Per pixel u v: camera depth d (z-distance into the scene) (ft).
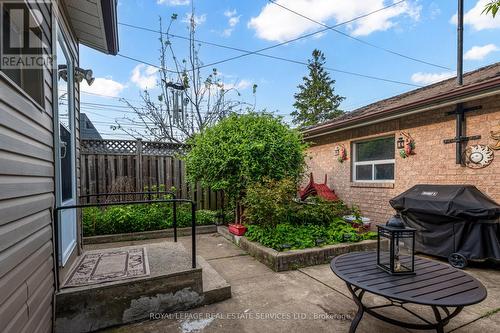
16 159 5.34
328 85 88.94
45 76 7.45
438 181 16.11
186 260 10.23
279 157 18.08
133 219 18.33
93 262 10.05
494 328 7.82
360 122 19.94
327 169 24.98
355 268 7.97
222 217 21.29
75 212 11.21
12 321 4.98
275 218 15.58
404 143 18.02
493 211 11.84
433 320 8.27
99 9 10.95
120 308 8.12
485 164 13.96
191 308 9.04
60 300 7.50
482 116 14.11
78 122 12.96
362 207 21.22
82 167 19.89
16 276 5.19
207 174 18.78
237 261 13.83
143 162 21.74
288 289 10.49
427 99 15.14
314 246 13.97
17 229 5.29
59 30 9.65
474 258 12.23
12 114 5.20
